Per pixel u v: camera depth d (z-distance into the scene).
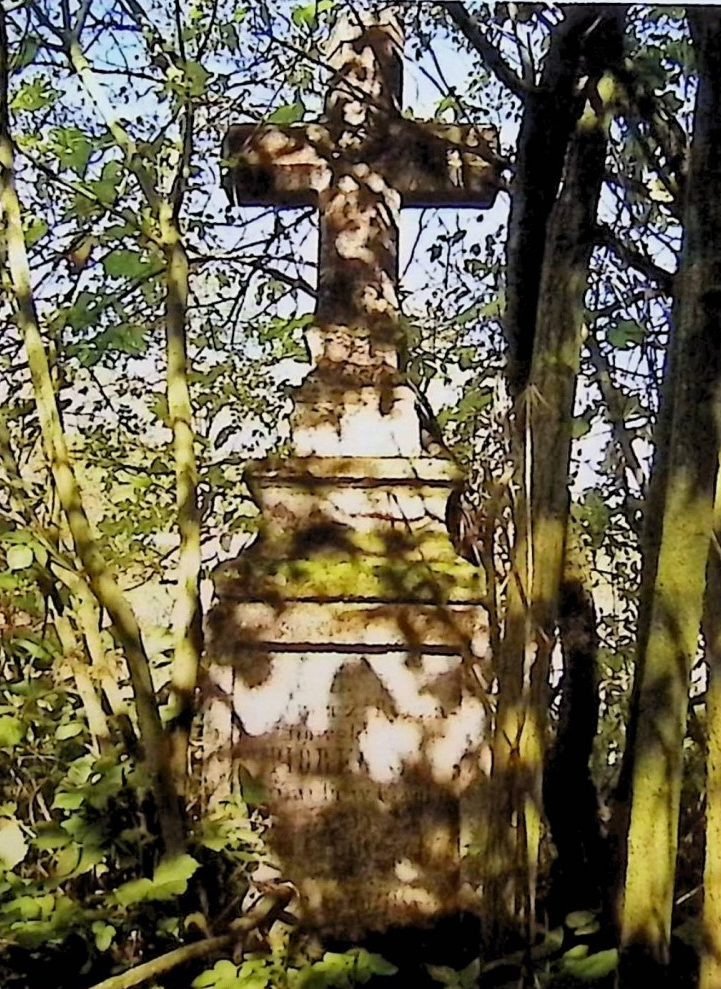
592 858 2.63
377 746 2.95
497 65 2.46
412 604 2.97
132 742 2.46
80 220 3.23
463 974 1.99
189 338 3.72
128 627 2.26
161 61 2.90
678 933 2.09
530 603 1.95
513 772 1.99
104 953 2.32
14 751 2.63
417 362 3.37
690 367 1.41
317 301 3.28
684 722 1.45
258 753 2.95
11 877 2.19
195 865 2.16
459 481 3.12
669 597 1.42
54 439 2.29
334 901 2.89
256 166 3.27
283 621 2.98
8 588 2.27
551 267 2.00
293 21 3.14
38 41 2.87
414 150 3.27
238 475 3.57
